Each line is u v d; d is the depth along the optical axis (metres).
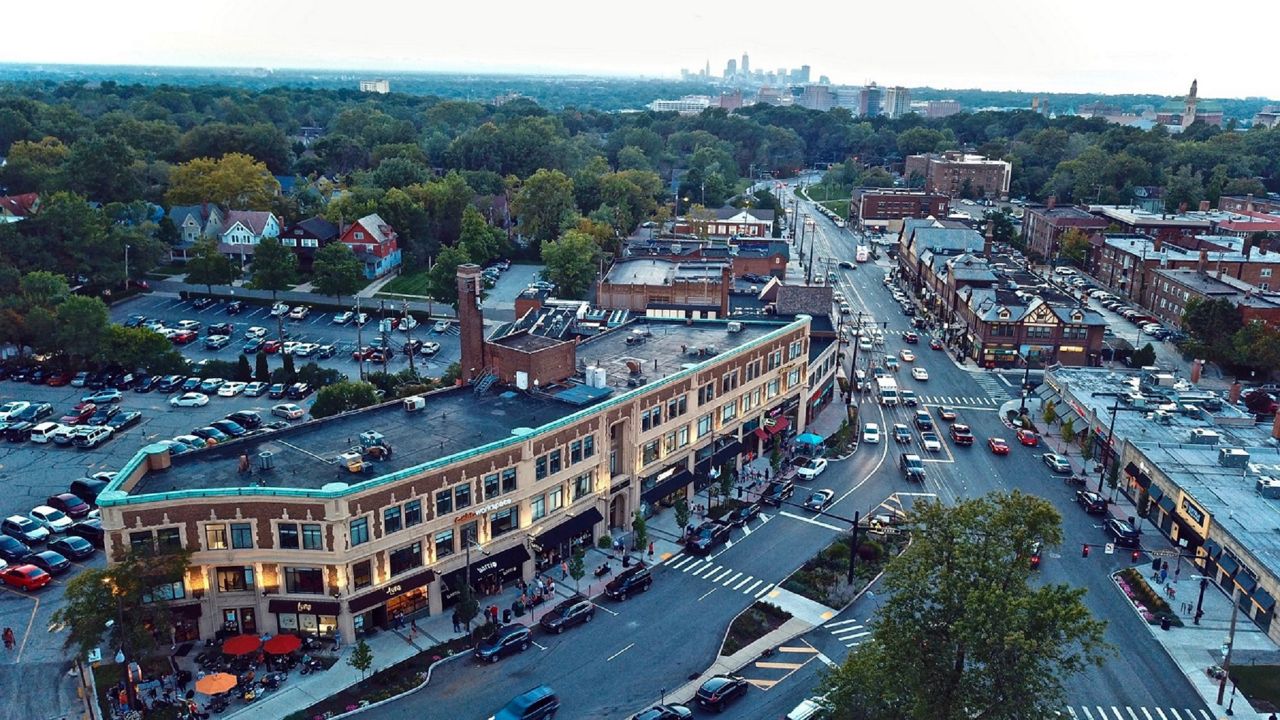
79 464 95.69
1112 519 87.06
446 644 66.38
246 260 188.88
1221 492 83.50
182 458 69.19
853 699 54.00
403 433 75.00
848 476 100.56
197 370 124.88
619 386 87.75
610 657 66.38
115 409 110.06
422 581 68.25
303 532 63.53
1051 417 112.62
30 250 154.00
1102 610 73.31
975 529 54.75
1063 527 88.31
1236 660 66.62
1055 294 152.88
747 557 81.81
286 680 61.78
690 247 174.88
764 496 92.88
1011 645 48.69
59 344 120.56
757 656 66.81
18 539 78.62
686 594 75.50
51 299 124.94
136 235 165.25
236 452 70.69
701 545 81.94
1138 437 98.56
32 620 67.88
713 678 61.84
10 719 56.94
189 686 60.97
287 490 62.47
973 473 101.88
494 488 72.38
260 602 65.12
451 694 61.34
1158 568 79.88
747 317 127.81
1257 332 132.50
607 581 76.75
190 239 188.75
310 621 65.81
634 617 71.81
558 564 79.38
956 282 158.25
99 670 61.78
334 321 155.38
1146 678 64.56
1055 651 49.66
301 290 172.88
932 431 113.50
